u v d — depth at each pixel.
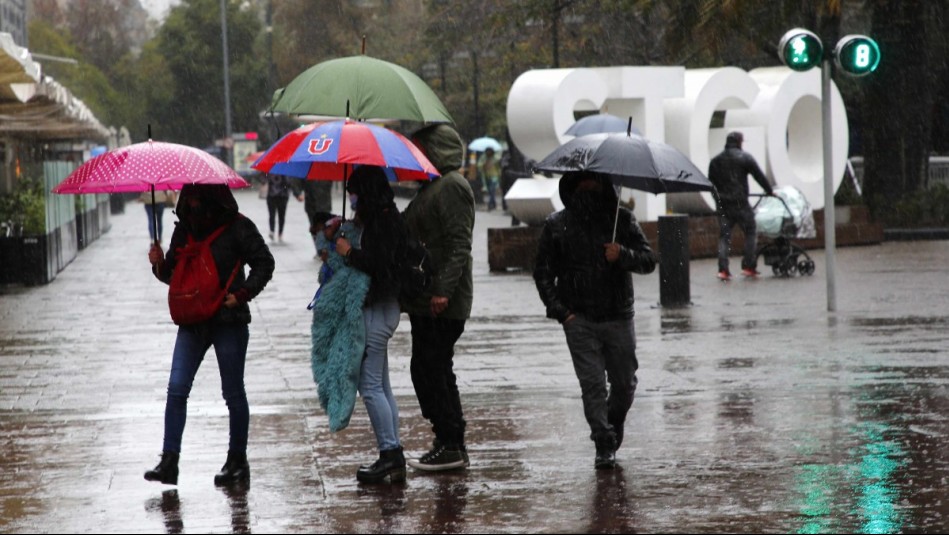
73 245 53.56
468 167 95.94
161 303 35.78
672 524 13.25
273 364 24.45
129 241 66.31
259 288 14.95
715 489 14.67
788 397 20.28
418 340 15.50
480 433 17.98
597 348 15.54
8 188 43.22
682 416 18.95
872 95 61.38
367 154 14.22
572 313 15.45
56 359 25.42
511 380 22.27
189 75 170.00
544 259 15.58
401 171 15.64
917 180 61.78
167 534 13.05
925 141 61.84
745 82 49.72
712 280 39.06
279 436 17.83
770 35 58.94
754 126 50.50
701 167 48.56
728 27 53.22
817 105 52.50
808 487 14.70
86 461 16.48
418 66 105.31
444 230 15.12
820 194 51.88
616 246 15.07
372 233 14.61
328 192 48.38
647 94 46.56
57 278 44.41
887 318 29.31
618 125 42.09
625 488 14.78
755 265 39.44
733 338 26.78
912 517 13.41
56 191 14.68
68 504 14.29
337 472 15.71
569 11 71.31
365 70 15.36
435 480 15.28
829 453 16.42
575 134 41.94
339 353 14.69
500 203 97.00
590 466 15.92
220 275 14.91
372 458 16.47
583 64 80.69
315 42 142.75
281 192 59.62
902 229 57.31
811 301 32.97
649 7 58.62
